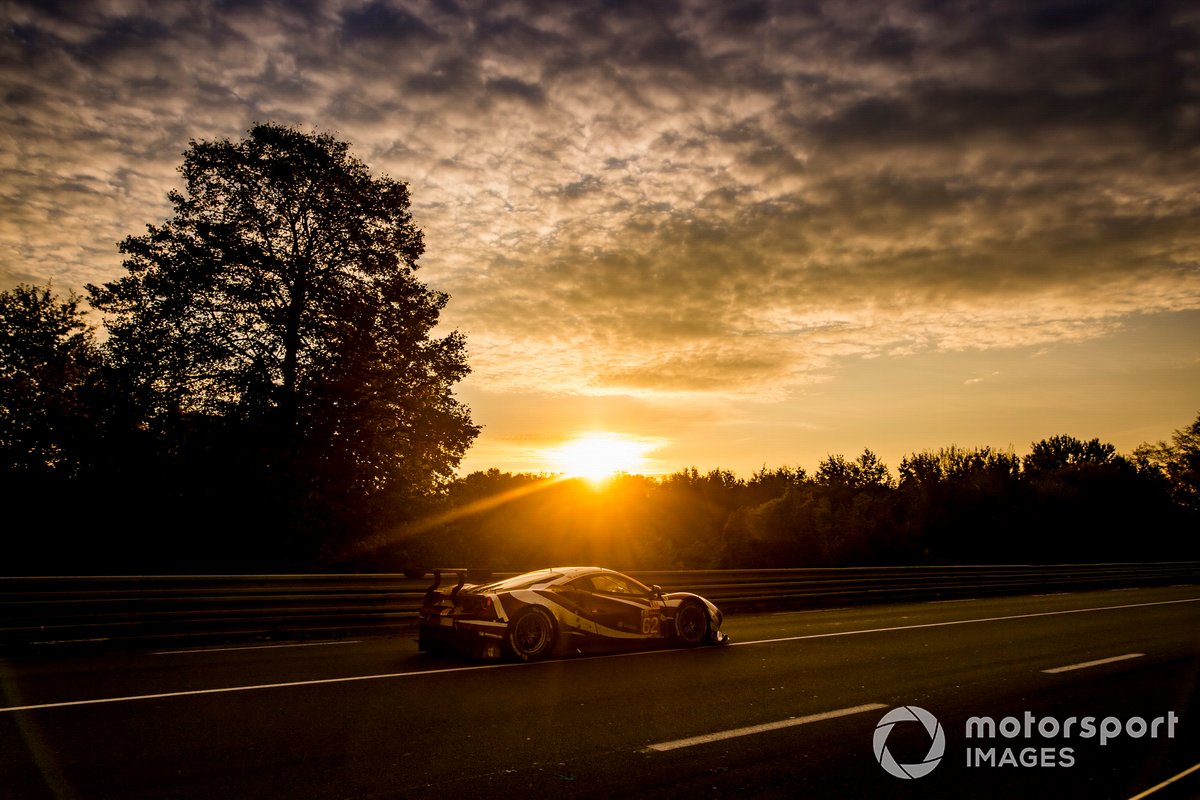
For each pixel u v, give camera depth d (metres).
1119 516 47.81
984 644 10.46
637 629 9.62
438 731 5.46
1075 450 79.81
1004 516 46.31
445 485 28.75
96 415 24.89
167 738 5.15
